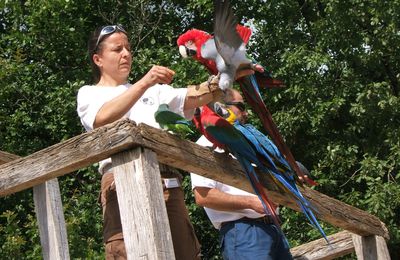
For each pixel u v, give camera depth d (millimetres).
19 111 12398
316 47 12500
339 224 5324
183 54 4305
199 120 4340
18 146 12312
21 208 11547
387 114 12258
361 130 12648
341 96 12250
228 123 4188
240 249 4918
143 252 3617
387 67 13281
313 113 12102
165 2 13773
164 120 3930
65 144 3922
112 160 3768
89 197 11289
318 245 5805
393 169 12094
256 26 13164
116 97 4184
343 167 12086
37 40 12984
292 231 11188
